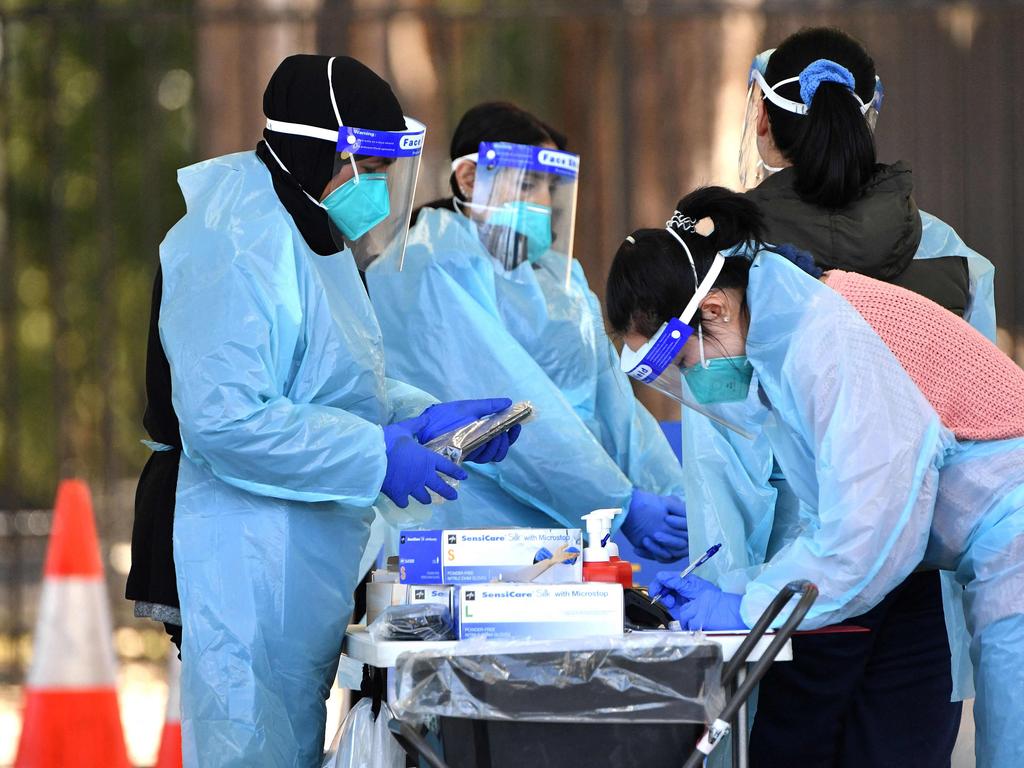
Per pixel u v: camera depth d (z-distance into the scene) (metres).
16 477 23.23
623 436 14.08
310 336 10.29
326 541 10.39
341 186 10.48
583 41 31.77
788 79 11.26
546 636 9.09
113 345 25.30
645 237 9.96
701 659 8.65
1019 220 26.66
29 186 44.75
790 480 10.45
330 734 18.22
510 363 12.66
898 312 9.84
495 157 13.00
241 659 10.00
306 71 10.42
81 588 13.62
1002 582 9.70
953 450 9.83
